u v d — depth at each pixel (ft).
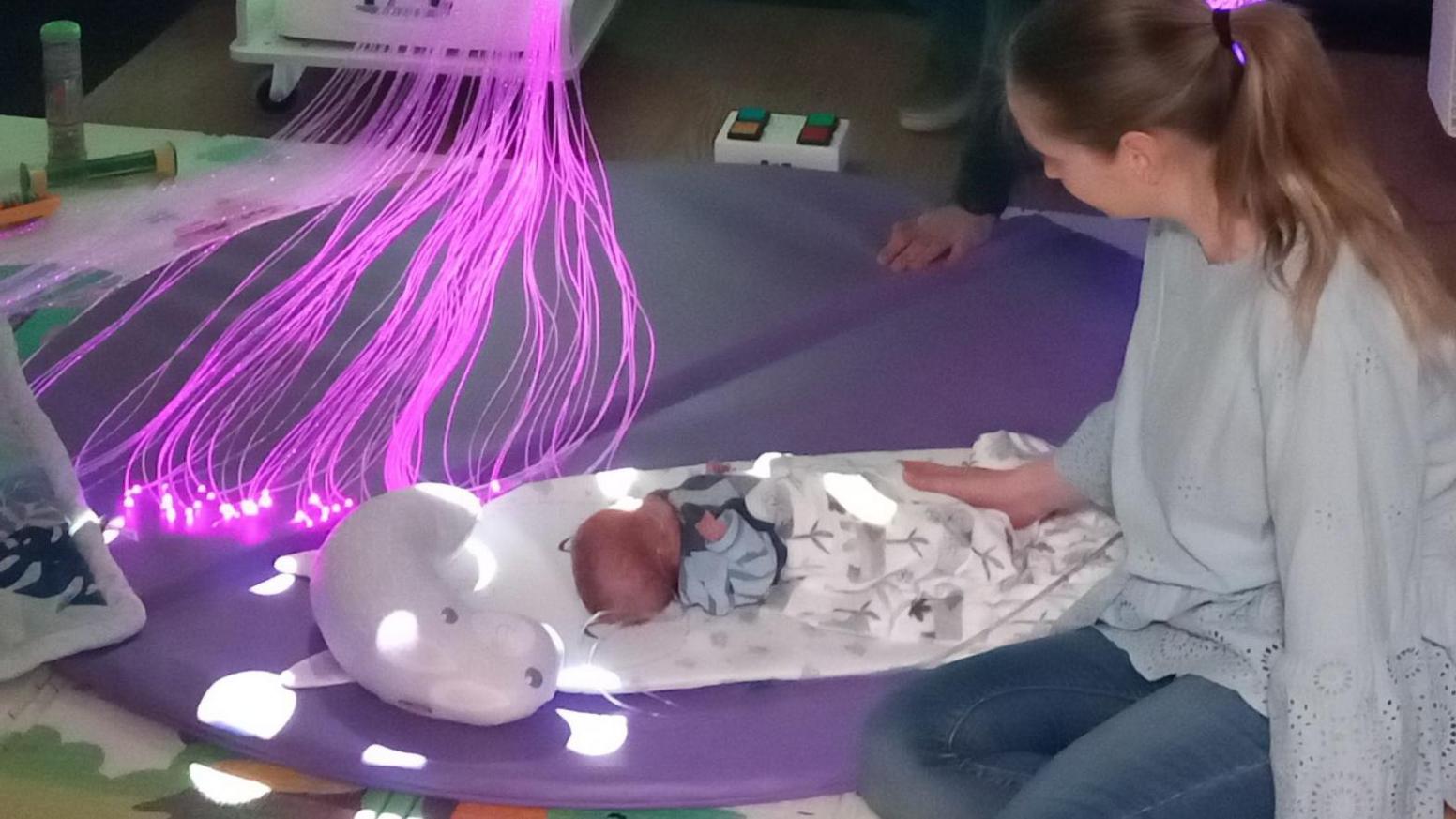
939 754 4.38
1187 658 4.33
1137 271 7.00
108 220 7.35
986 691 4.50
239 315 6.70
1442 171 8.16
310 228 7.36
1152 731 4.06
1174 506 4.31
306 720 4.73
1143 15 3.82
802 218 7.42
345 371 6.40
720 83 9.29
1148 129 3.86
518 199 7.66
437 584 4.71
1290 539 3.83
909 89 9.18
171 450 5.92
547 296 6.88
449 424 6.10
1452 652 4.13
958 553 5.07
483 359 6.48
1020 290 6.88
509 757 4.61
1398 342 3.83
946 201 7.52
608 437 6.03
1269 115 3.77
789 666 4.88
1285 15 3.83
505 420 6.13
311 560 5.31
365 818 4.57
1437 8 7.59
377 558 4.71
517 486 5.67
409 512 4.88
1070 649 4.60
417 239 7.30
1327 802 3.79
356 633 4.65
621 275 7.02
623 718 4.76
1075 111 3.91
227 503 5.66
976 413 6.15
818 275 7.01
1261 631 4.17
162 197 7.57
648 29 9.85
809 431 6.06
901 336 6.61
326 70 9.02
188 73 9.24
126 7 9.94
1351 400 3.77
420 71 8.58
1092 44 3.85
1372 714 3.76
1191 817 3.96
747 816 4.58
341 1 8.54
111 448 5.92
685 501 5.01
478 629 4.63
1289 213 3.85
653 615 4.98
